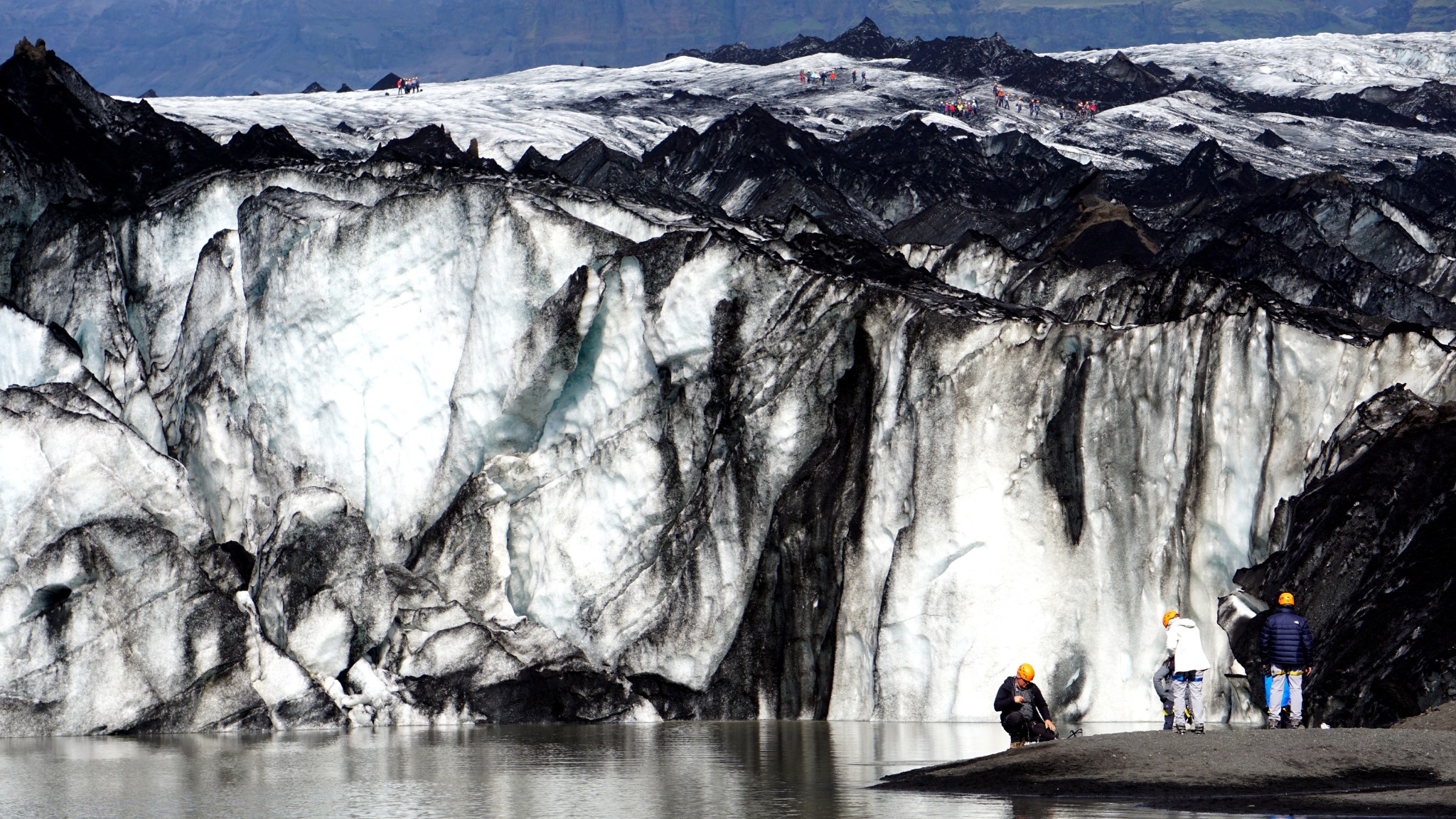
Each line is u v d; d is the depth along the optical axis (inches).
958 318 3191.4
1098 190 7126.0
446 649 3294.8
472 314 3617.1
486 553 3459.6
